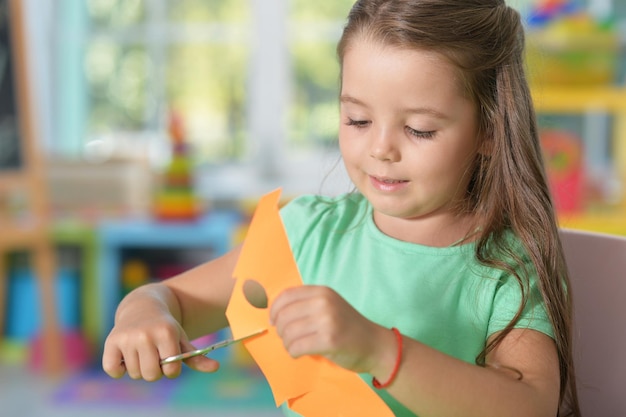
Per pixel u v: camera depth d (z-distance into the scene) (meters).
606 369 0.94
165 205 2.87
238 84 3.27
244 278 0.70
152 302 0.81
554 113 3.07
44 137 3.28
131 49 3.27
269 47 3.24
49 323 2.76
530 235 0.83
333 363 0.67
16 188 2.76
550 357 0.77
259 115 3.28
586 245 0.97
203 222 2.86
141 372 0.73
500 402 0.68
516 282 0.81
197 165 3.27
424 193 0.77
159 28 3.25
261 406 2.42
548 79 2.67
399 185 0.77
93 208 2.99
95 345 2.87
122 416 2.34
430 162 0.76
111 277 2.84
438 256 0.86
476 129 0.79
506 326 0.79
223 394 2.54
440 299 0.85
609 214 2.66
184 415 2.35
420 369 0.66
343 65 0.80
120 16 3.26
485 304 0.82
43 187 2.77
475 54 0.77
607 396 0.94
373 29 0.76
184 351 0.75
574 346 0.96
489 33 0.79
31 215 2.89
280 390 0.69
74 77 3.29
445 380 0.67
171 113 2.95
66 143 3.30
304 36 3.24
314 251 0.93
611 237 0.95
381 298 0.87
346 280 0.90
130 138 3.29
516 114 0.83
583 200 2.66
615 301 0.94
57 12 3.27
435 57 0.74
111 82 3.28
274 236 0.69
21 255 3.11
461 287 0.85
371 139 0.76
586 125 3.11
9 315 3.04
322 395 0.68
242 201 3.05
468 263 0.85
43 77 3.28
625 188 2.83
